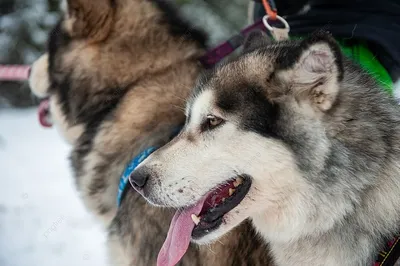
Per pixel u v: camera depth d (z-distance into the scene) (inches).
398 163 72.8
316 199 72.2
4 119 323.0
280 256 78.3
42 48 357.1
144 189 77.2
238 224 80.8
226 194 77.1
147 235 86.7
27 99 352.5
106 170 95.7
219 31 352.5
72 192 199.0
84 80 98.8
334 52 68.7
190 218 77.7
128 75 96.3
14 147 264.2
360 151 71.9
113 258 94.0
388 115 75.1
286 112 73.0
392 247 71.8
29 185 207.8
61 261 147.4
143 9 98.1
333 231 72.7
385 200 72.1
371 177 71.5
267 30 108.5
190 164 76.1
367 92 75.9
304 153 72.2
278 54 75.8
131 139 93.6
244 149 74.2
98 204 99.0
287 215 74.8
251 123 74.1
